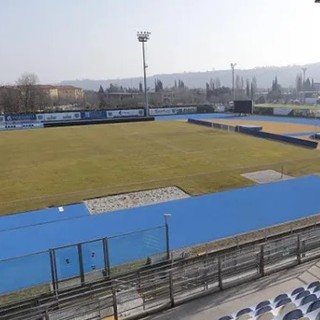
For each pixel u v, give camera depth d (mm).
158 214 20141
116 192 23984
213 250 14398
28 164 32750
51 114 66438
